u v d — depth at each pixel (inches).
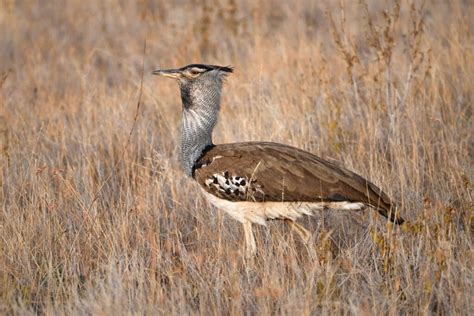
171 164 619.5
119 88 842.2
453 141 595.2
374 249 462.6
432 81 684.7
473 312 384.2
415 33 695.1
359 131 629.0
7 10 1122.7
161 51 984.9
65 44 1031.0
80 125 706.2
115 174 602.5
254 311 406.0
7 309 406.9
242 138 632.4
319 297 408.8
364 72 715.4
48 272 450.0
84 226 505.7
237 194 470.0
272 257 455.8
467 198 511.8
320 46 816.3
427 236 445.7
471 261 428.8
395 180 553.0
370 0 1057.5
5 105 742.5
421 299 407.5
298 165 463.8
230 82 781.9
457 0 914.1
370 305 402.6
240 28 1007.0
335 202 456.4
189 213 549.6
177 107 767.7
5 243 475.8
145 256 480.4
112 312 391.2
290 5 1093.8
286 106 682.2
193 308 415.8
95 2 1149.1
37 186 541.0
